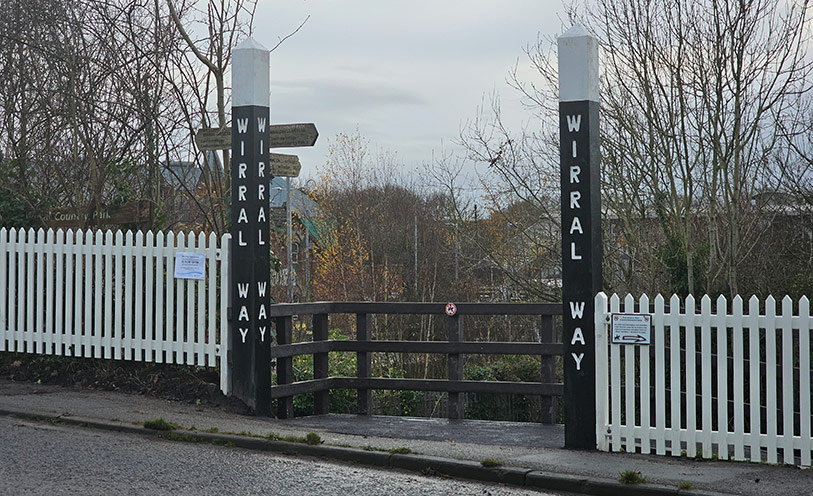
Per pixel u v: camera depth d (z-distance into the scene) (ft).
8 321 37.93
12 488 20.97
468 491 22.29
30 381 36.94
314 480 22.86
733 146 48.65
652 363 34.76
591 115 26.89
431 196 125.90
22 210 41.88
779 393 30.83
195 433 27.53
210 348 32.99
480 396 58.18
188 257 33.50
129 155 41.98
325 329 36.60
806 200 49.52
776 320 24.43
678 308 25.54
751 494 21.27
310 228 124.67
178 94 40.52
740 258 50.03
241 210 31.96
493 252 66.23
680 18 49.47
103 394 34.24
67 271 36.35
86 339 35.73
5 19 43.47
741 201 50.21
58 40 41.55
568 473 23.13
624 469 23.68
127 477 22.38
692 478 22.72
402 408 54.54
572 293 26.86
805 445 24.12
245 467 24.03
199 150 40.52
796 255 49.78
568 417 26.81
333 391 45.91
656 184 52.29
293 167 41.22
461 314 34.88
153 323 35.29
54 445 25.84
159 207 41.16
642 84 50.85
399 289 119.85
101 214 40.04
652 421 34.58
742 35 47.60
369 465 24.97
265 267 32.22
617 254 58.03
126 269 34.86
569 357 26.84
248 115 31.71
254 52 31.63
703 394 25.17
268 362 32.37
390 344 35.63
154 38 41.70
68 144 44.34
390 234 127.54
